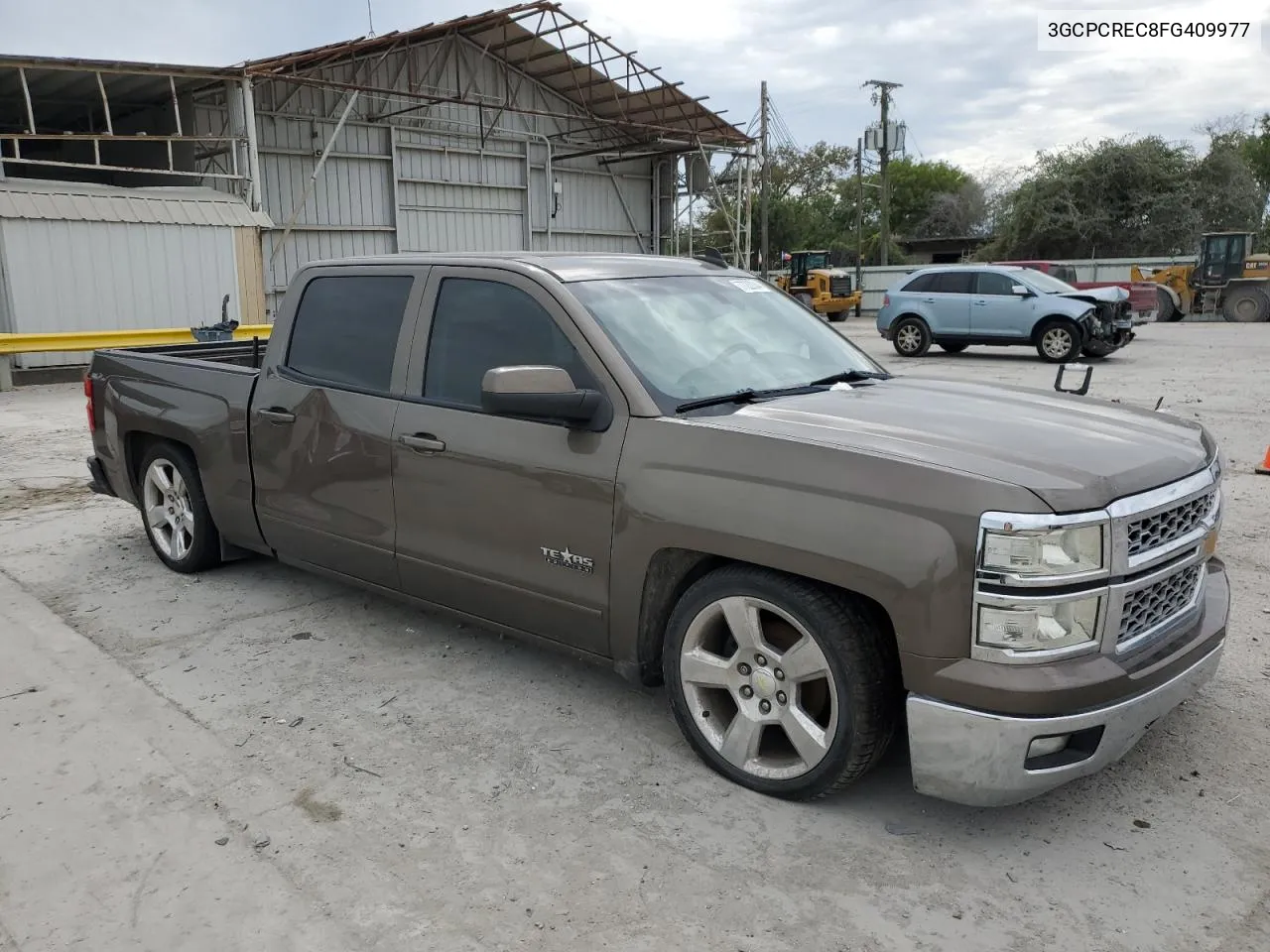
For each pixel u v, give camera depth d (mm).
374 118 26094
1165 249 44594
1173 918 2664
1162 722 3744
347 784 3381
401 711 3934
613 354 3531
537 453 3635
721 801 3258
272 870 2910
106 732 3773
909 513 2797
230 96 20188
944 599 2738
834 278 36094
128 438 5773
